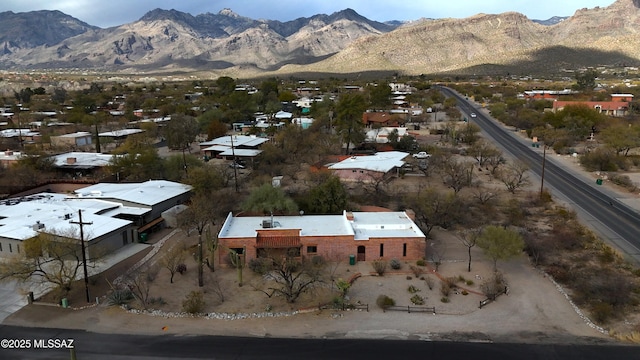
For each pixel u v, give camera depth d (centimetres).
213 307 4109
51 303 4156
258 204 5925
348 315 3991
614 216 6456
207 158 10031
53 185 7688
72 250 4422
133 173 8031
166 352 3466
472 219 6294
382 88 16825
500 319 3938
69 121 14912
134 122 15000
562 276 4606
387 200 7031
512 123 14175
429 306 4125
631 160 9506
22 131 13088
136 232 5591
